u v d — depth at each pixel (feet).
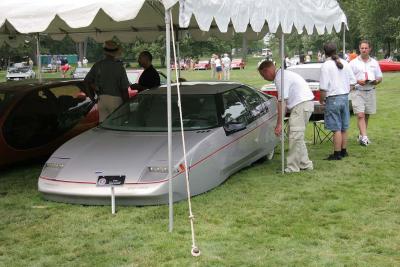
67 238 16.46
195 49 188.34
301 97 23.67
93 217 18.15
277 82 23.95
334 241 15.74
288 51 252.01
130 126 22.70
